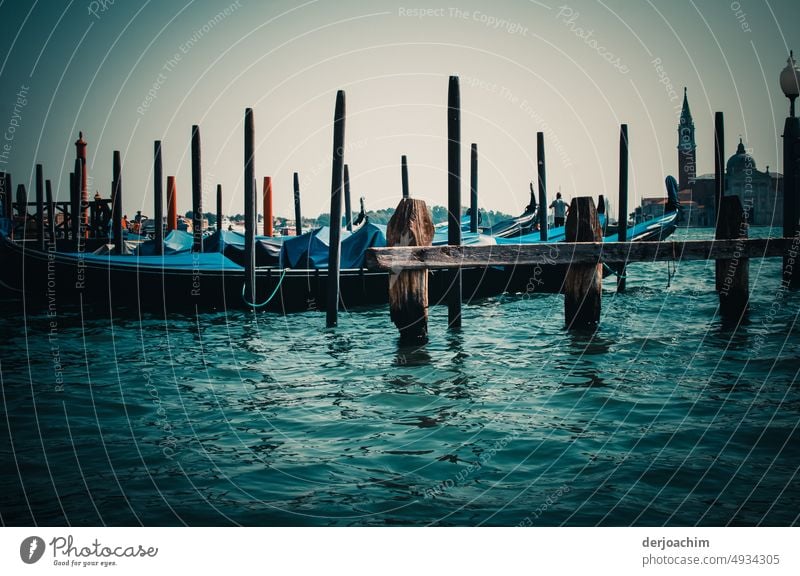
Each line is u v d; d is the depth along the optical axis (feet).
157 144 81.05
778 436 26.45
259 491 22.38
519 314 61.62
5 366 41.98
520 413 30.45
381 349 46.09
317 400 33.40
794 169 70.59
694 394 32.60
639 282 86.38
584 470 23.62
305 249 70.18
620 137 77.25
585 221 48.96
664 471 23.38
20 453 25.84
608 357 41.29
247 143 65.77
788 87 70.23
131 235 111.75
